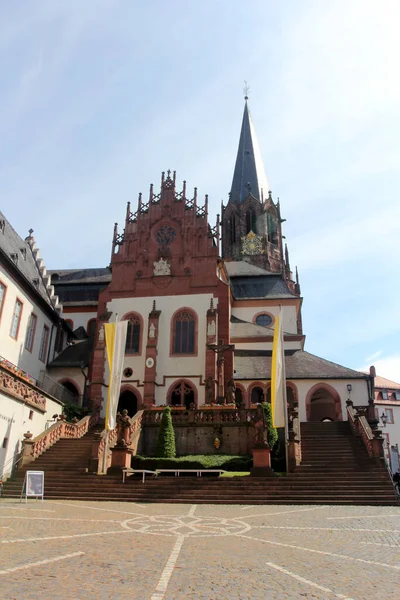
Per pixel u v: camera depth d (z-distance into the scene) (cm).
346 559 1045
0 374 2747
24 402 3042
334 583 839
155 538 1268
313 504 2189
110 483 2512
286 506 2120
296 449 2831
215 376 4259
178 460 2927
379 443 2828
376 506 2148
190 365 4416
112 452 2777
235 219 8875
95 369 4406
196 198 5025
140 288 4781
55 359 4819
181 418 3422
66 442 3241
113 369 3266
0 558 950
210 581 834
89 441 3241
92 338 5134
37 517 1620
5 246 4156
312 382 4234
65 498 2330
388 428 7038
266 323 5559
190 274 4747
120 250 4975
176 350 4503
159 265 4812
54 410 3600
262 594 761
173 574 877
